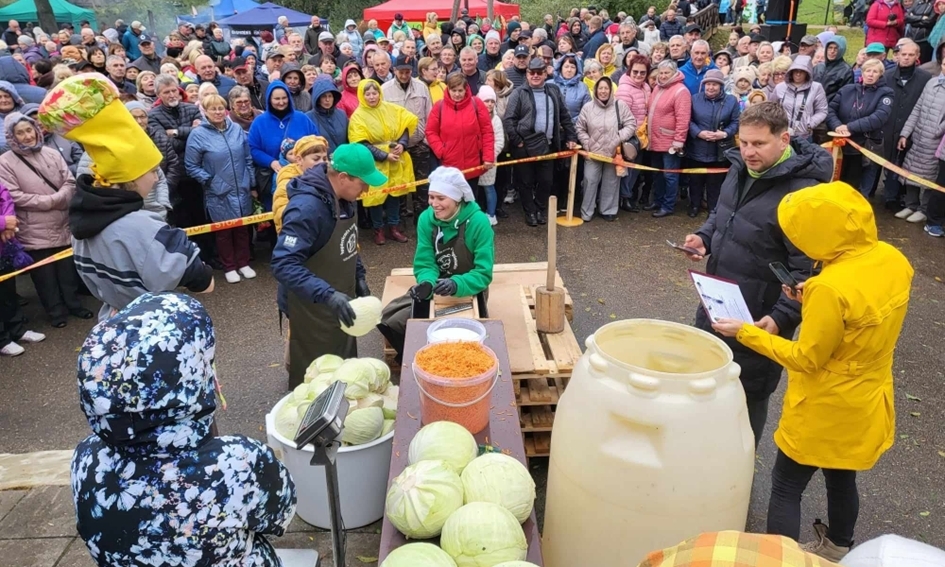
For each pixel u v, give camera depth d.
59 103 2.24
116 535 1.50
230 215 6.29
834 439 2.48
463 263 4.02
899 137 7.72
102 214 2.36
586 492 2.07
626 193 8.38
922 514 3.31
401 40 15.26
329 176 3.41
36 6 18.70
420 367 2.43
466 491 2.07
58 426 4.19
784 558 1.05
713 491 1.95
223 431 4.05
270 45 14.10
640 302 5.86
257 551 1.69
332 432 1.87
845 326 2.31
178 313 1.48
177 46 11.78
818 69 8.50
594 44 12.38
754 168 2.81
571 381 2.22
